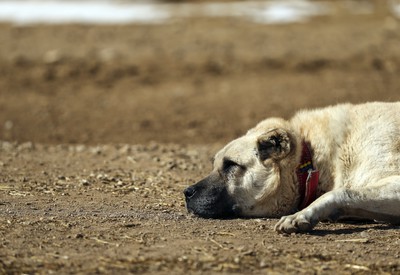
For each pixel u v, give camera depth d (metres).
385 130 9.60
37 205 10.41
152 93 24.45
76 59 26.69
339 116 9.96
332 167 9.73
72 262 8.00
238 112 22.47
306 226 8.96
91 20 32.75
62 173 12.55
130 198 10.88
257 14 33.59
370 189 9.09
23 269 7.79
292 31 29.98
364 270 7.94
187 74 25.67
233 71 25.72
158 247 8.50
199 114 22.52
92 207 10.32
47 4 35.44
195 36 29.27
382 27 30.52
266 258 8.17
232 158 9.80
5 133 21.19
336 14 33.47
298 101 22.91
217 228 9.30
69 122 22.23
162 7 35.50
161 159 14.00
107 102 23.86
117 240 8.76
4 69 26.20
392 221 9.26
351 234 9.05
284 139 9.55
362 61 26.02
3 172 12.54
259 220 9.62
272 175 9.62
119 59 26.69
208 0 37.19
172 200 10.81
